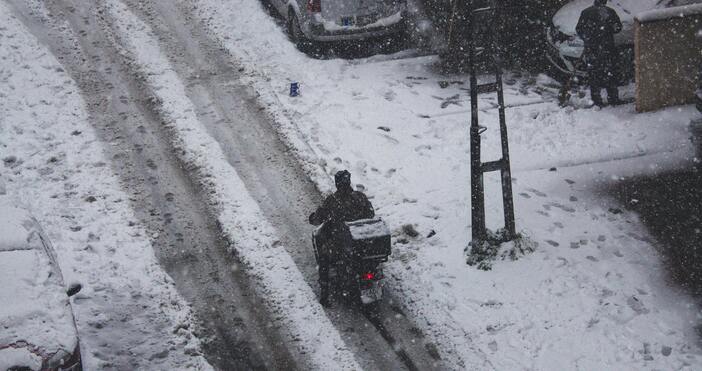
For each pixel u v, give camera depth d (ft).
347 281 47.52
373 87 75.31
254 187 61.16
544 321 46.21
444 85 75.56
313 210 58.39
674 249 52.21
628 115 69.36
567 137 66.49
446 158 64.03
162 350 45.24
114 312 48.01
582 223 55.21
